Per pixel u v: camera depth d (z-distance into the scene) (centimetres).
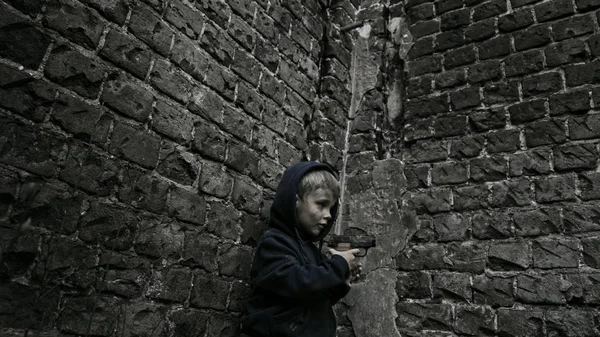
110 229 129
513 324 177
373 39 274
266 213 188
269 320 139
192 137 160
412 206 221
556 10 220
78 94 127
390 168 234
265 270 146
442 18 257
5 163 109
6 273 106
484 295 187
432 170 224
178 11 163
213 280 159
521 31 227
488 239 196
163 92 152
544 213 187
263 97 199
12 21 115
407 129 242
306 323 140
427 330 193
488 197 204
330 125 239
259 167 189
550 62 212
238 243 172
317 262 162
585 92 197
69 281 118
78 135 126
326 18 262
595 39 204
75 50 128
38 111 117
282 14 221
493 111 219
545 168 194
